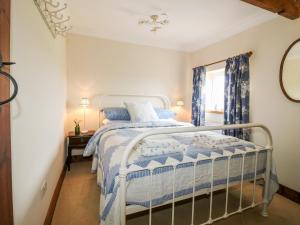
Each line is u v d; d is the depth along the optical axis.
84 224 1.56
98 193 2.09
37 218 1.26
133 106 3.02
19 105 0.95
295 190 2.07
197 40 3.53
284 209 1.84
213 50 3.38
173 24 2.82
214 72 3.55
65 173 2.65
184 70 3.98
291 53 2.11
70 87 3.09
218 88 3.55
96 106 3.26
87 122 3.22
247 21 2.62
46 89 1.56
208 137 1.85
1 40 0.67
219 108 3.51
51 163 1.77
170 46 3.78
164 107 3.82
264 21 2.43
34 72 1.21
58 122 2.22
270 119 2.36
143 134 1.16
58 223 1.57
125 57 3.44
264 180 1.70
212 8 2.32
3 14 0.69
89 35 3.16
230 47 3.01
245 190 2.18
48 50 1.64
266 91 2.41
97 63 3.24
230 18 2.59
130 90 3.51
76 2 2.23
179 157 1.33
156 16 2.53
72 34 3.06
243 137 2.63
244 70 2.61
